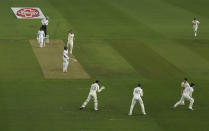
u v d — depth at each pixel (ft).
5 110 439.63
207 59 631.15
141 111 453.58
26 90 493.36
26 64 577.84
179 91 510.99
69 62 593.01
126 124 420.36
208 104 477.77
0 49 632.38
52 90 496.64
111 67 580.71
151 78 549.54
